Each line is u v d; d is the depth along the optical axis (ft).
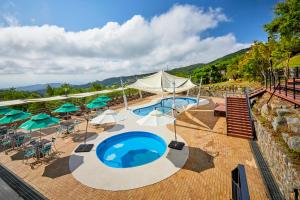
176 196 24.09
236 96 61.87
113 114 45.29
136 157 40.06
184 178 27.99
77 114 77.36
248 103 52.03
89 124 61.26
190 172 29.50
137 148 44.42
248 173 27.96
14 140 43.88
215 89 110.32
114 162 38.29
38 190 26.78
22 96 97.40
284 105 37.91
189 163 32.30
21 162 35.91
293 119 28.17
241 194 10.94
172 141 41.01
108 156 40.96
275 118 32.42
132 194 25.05
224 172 28.96
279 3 55.98
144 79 84.48
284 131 28.53
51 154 38.68
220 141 41.37
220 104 72.54
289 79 61.52
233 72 147.23
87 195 25.30
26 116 46.57
